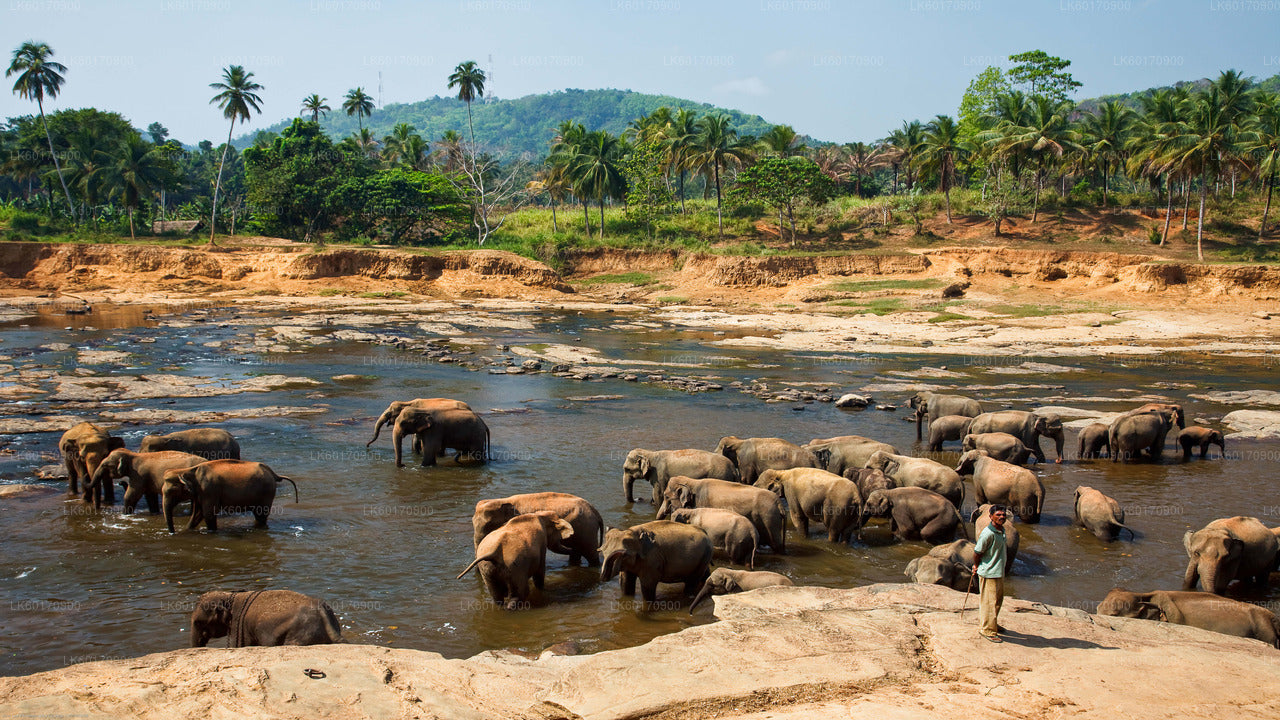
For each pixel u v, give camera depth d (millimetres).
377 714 7176
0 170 90938
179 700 7129
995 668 8336
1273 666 8555
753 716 7297
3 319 51562
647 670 8211
